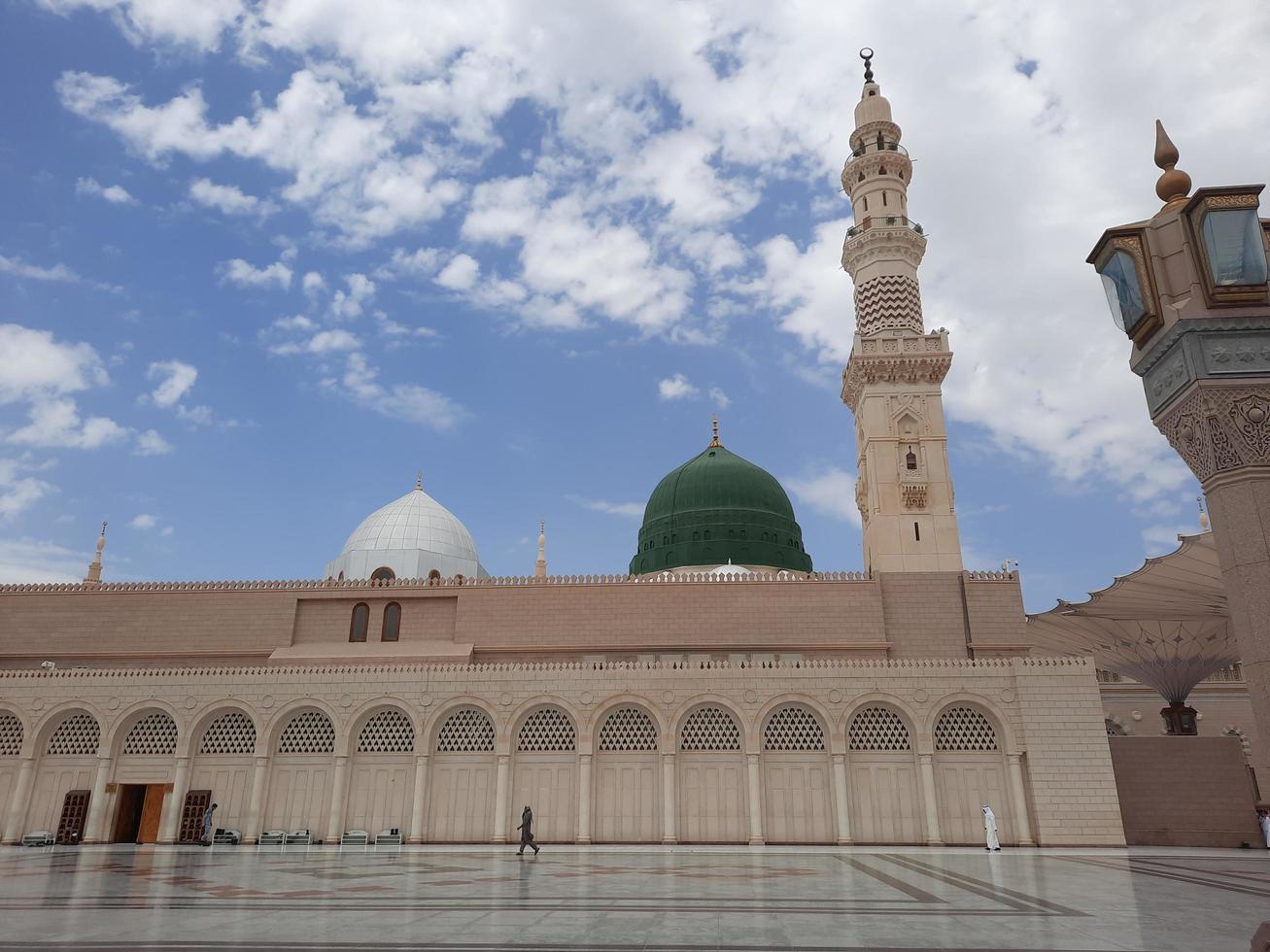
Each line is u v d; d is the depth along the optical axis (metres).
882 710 37.03
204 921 14.95
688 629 44.34
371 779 37.59
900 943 12.65
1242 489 8.09
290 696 38.31
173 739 38.66
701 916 15.41
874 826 35.59
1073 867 25.42
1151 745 36.34
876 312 52.44
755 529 62.66
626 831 36.25
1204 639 46.53
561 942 12.77
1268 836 33.25
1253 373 8.16
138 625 46.50
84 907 16.77
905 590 44.91
